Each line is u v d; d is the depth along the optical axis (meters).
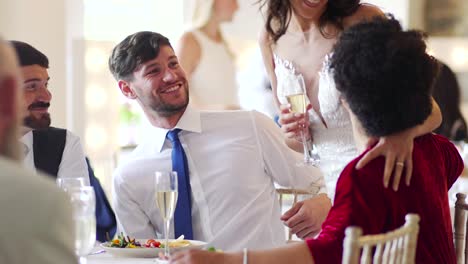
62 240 1.43
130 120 9.51
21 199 1.42
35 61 3.63
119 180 3.73
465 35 10.62
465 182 6.40
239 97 8.18
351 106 2.36
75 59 7.24
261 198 3.76
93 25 9.26
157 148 3.76
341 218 2.24
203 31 7.76
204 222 3.70
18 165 1.50
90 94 7.26
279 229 3.81
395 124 2.29
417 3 10.70
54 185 1.48
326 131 3.43
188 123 3.77
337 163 3.45
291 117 3.44
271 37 3.61
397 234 2.02
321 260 2.22
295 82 3.49
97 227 4.07
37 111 3.65
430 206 2.37
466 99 10.52
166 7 9.48
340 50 2.38
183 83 3.72
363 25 2.38
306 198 3.82
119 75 3.74
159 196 3.02
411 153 2.34
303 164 3.79
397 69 2.29
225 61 7.83
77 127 7.25
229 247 3.69
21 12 7.46
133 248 3.05
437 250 2.38
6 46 1.55
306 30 3.47
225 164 3.74
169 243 3.19
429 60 2.35
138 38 3.68
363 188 2.26
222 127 3.81
